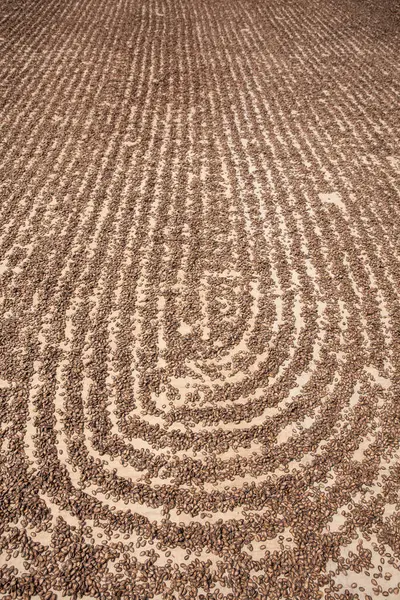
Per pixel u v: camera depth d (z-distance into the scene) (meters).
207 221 9.91
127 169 11.12
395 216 10.28
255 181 11.05
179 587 5.27
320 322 8.12
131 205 10.16
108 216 9.87
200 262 9.04
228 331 7.89
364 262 9.26
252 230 9.80
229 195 10.62
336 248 9.48
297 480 6.17
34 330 7.74
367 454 6.46
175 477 6.15
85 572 5.34
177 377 7.26
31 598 5.14
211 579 5.34
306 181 11.12
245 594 5.25
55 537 5.57
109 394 6.98
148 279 8.65
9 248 9.08
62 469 6.15
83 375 7.19
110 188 10.60
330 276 8.93
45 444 6.38
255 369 7.40
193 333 7.82
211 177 11.02
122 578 5.33
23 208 9.96
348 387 7.21
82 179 10.80
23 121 12.47
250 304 8.35
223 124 12.87
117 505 5.88
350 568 5.49
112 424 6.67
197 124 12.77
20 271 8.68
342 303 8.46
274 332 7.92
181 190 10.64
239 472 6.22
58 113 12.84
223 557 5.52
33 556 5.43
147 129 12.45
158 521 5.77
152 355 7.48
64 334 7.71
